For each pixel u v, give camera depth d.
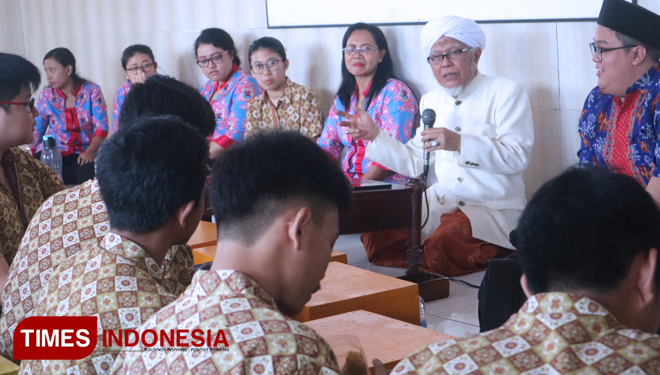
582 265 0.80
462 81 3.49
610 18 2.27
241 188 0.90
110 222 1.21
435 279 3.10
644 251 0.80
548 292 0.81
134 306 1.11
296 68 5.25
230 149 0.96
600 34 2.31
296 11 5.09
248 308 0.86
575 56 3.46
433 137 3.29
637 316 0.82
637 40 2.23
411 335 1.50
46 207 1.50
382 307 1.78
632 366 0.73
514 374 0.76
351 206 1.00
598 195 0.80
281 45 4.73
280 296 0.94
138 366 0.89
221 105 5.23
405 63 4.40
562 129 3.57
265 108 4.82
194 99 1.75
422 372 0.80
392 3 4.40
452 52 3.43
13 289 1.46
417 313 1.86
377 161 3.58
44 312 1.17
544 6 3.55
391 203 3.19
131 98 1.72
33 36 6.79
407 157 3.60
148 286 1.15
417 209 3.26
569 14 3.43
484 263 3.45
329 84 5.00
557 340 0.76
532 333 0.79
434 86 4.22
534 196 0.86
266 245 0.91
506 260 1.70
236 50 5.36
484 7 3.85
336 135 4.52
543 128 3.67
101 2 6.39
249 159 0.92
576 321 0.77
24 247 1.48
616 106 2.40
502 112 3.42
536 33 3.62
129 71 5.79
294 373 0.80
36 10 6.72
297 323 0.86
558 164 3.62
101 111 5.93
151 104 1.70
